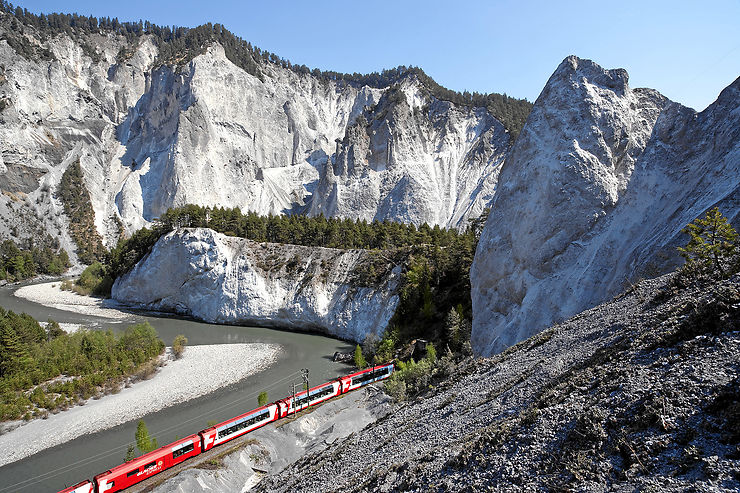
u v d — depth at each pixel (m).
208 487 31.97
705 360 11.34
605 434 10.55
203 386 54.94
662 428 9.74
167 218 101.44
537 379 18.28
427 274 72.25
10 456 39.50
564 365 18.05
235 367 61.69
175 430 43.81
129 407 48.97
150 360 62.00
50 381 53.50
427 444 17.95
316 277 85.31
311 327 83.50
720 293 13.32
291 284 86.62
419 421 22.08
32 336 61.28
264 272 88.81
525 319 39.34
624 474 9.24
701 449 8.74
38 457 39.38
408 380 46.84
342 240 97.06
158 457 34.31
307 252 90.56
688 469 8.47
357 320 77.38
